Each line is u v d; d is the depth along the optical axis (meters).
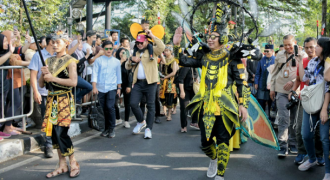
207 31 3.44
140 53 5.52
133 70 5.61
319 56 3.38
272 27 3.21
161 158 4.30
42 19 11.45
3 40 4.13
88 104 6.31
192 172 3.76
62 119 3.38
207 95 3.28
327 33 18.44
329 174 3.36
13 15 10.53
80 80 5.57
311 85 3.50
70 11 7.40
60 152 3.57
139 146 4.93
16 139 4.30
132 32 5.71
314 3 19.48
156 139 5.41
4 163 3.96
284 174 3.72
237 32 3.51
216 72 3.26
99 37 7.23
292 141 4.62
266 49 6.39
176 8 17.66
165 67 7.27
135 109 5.59
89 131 5.97
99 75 5.38
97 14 11.71
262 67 6.52
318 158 4.02
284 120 4.38
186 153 4.55
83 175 3.61
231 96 3.27
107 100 5.43
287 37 4.58
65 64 3.36
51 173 3.54
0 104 4.41
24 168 3.79
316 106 3.39
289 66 4.52
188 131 6.10
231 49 3.24
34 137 4.55
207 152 3.52
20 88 4.88
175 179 3.52
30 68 4.06
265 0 17.83
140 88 5.53
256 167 3.97
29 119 5.30
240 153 4.60
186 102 5.96
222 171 3.23
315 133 3.87
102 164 4.01
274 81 4.92
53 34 3.37
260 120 4.17
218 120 3.28
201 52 3.47
